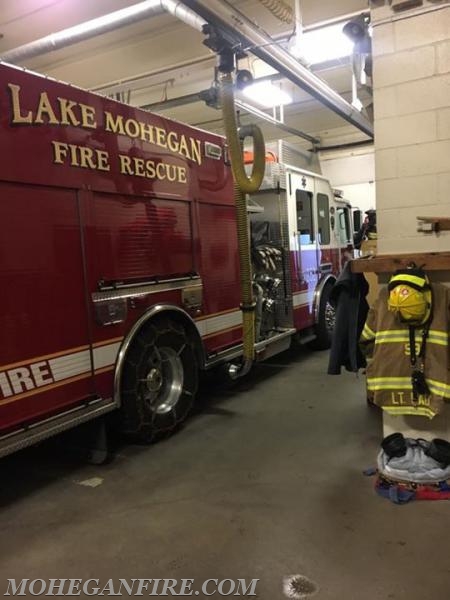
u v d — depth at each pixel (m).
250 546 2.74
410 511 3.02
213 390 5.80
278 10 4.77
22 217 3.12
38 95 3.22
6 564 2.67
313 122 12.01
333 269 8.16
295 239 6.83
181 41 7.09
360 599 2.28
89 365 3.57
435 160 3.33
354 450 3.96
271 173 6.36
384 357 3.24
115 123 3.81
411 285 3.00
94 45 7.10
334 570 2.49
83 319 3.53
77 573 2.57
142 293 4.05
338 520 2.96
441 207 3.34
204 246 4.84
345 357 3.78
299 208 7.10
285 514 3.05
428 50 3.29
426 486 3.16
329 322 7.86
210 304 4.93
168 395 4.44
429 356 3.12
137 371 3.96
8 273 3.03
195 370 4.64
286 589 2.37
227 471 3.69
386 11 3.37
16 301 3.08
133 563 2.63
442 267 3.20
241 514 3.08
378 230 3.53
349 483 3.42
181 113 11.05
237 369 5.16
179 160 4.49
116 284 3.80
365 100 7.70
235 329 5.35
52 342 3.30
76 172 3.49
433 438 3.38
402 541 2.71
